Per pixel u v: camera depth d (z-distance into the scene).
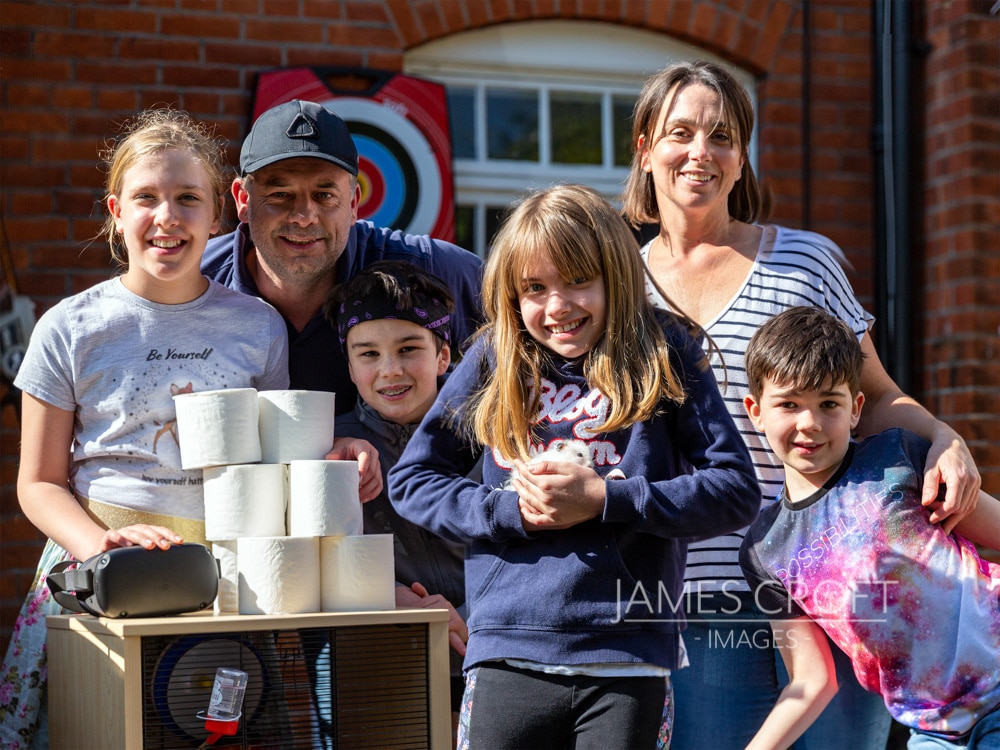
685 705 2.33
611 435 2.01
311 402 2.13
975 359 4.35
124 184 2.18
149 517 2.17
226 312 2.29
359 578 2.04
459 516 2.00
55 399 2.20
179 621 1.87
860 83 4.53
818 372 2.15
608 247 2.03
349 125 4.15
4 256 3.94
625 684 1.90
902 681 2.15
